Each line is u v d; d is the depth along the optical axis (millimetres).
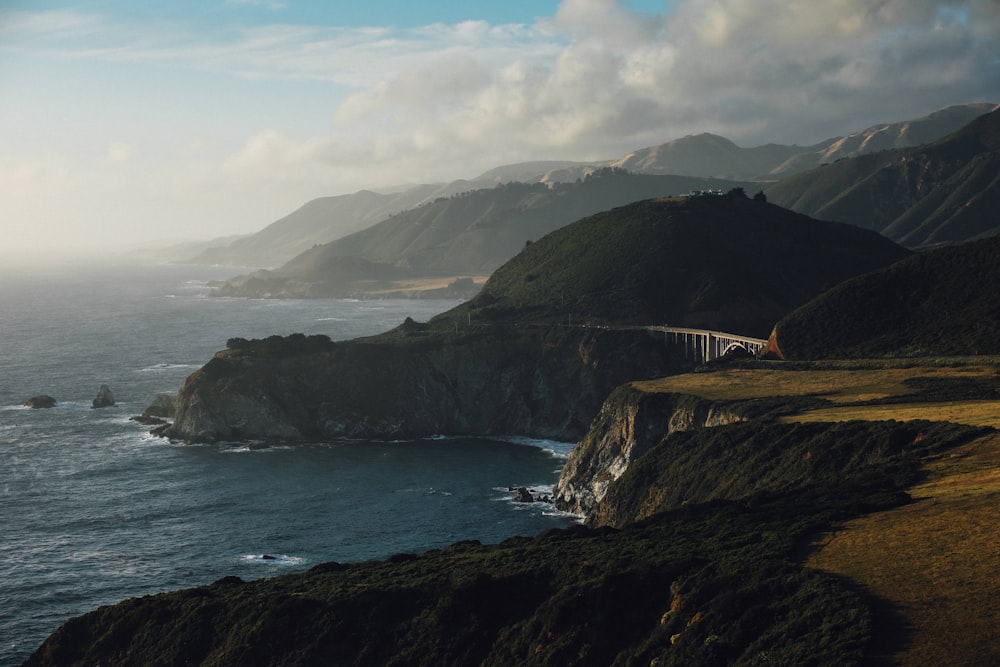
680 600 72562
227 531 142500
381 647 81375
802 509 89875
